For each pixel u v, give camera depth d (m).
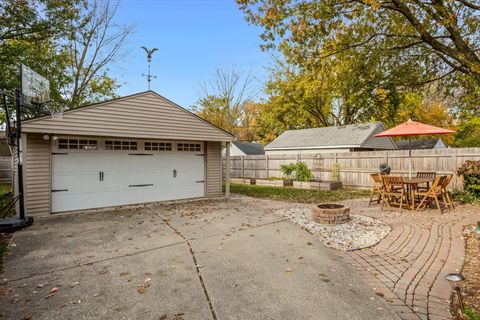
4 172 17.50
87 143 7.83
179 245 4.76
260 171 17.08
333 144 17.36
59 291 3.18
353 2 8.73
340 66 12.23
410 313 2.61
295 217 6.72
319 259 4.04
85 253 4.41
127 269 3.78
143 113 8.16
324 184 12.41
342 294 3.01
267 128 29.73
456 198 8.34
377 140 18.16
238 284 3.29
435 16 7.95
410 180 7.22
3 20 10.78
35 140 7.07
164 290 3.17
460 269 3.54
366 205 8.23
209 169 10.26
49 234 5.50
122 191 8.40
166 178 9.27
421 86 12.07
